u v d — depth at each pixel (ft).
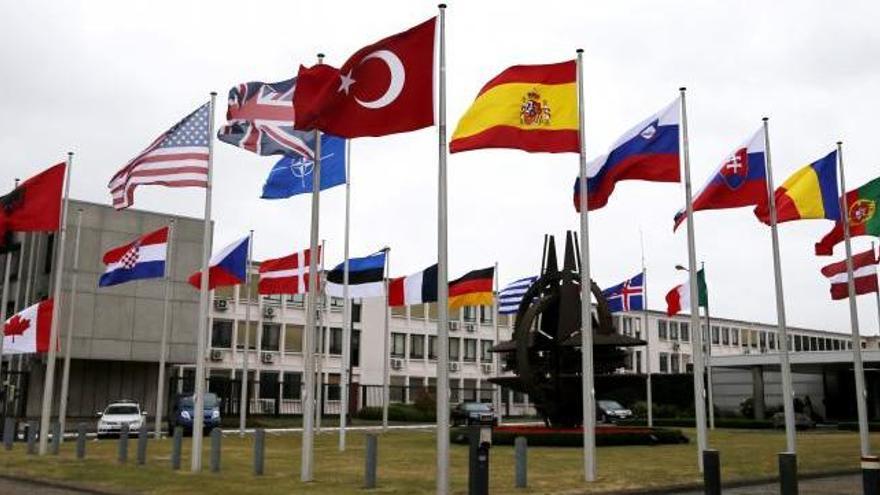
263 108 62.85
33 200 76.48
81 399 162.61
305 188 79.20
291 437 114.11
